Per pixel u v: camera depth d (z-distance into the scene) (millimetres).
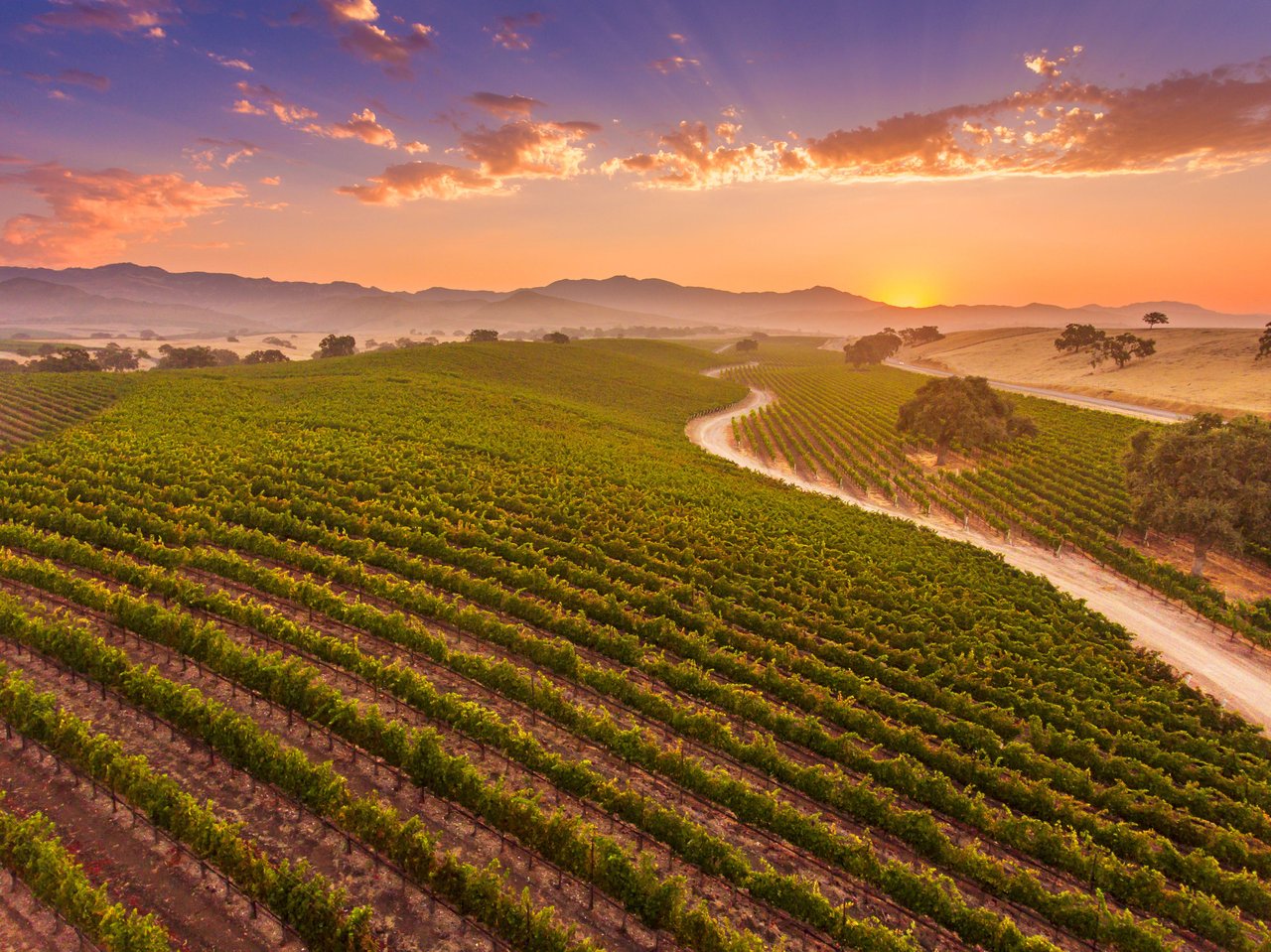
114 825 18797
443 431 77375
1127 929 18031
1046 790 24031
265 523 43094
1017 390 157625
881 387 172750
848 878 20375
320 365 126688
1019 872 19594
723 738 24953
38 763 20938
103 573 34969
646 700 26875
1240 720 30484
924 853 20984
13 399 88000
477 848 19594
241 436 65875
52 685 25125
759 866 20438
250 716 24453
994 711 29125
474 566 39438
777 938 17781
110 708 24016
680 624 36250
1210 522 47906
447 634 32500
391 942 16062
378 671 25734
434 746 21047
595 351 184000
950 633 36750
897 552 51219
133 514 41750
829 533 54281
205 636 26625
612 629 32156
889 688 32188
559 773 21609
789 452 97562
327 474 56094
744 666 30750
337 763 22531
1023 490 71938
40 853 15938
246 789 20625
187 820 17656
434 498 51281
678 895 17078
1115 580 52688
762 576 43812
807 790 23188
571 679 29141
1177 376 149000
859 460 92438
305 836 19078
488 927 16359
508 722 25812
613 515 52000
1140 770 26172
